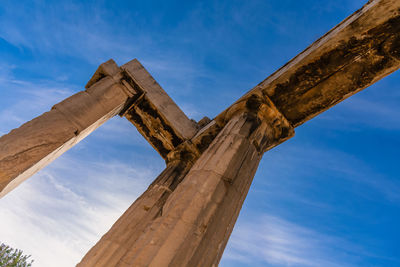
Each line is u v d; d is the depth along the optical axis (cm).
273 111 567
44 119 581
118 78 763
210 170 443
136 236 623
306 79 518
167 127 824
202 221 376
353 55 455
